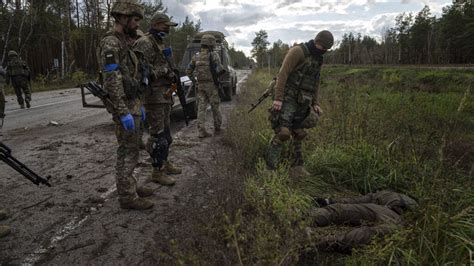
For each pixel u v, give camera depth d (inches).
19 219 127.8
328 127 211.6
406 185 150.0
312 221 109.0
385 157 171.8
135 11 119.3
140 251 107.2
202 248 92.4
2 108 245.1
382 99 319.9
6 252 106.4
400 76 797.9
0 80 240.7
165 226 122.0
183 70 364.2
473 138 217.0
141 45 146.7
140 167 186.5
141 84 134.3
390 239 93.0
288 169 154.0
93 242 112.4
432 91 533.0
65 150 221.3
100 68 120.4
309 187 149.1
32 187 158.6
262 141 192.2
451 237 95.9
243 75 1627.7
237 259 87.0
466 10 2127.2
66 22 1189.1
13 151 219.5
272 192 120.5
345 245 101.0
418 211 103.1
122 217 129.6
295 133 164.2
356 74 977.5
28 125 312.8
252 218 110.6
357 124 201.6
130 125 118.9
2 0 1016.9
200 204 133.3
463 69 914.1
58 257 104.2
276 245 81.7
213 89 254.2
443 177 125.9
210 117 350.0
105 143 240.1
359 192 155.6
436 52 2178.9
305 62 148.9
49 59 1283.2
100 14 1321.4
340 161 167.3
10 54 424.8
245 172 163.6
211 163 183.5
